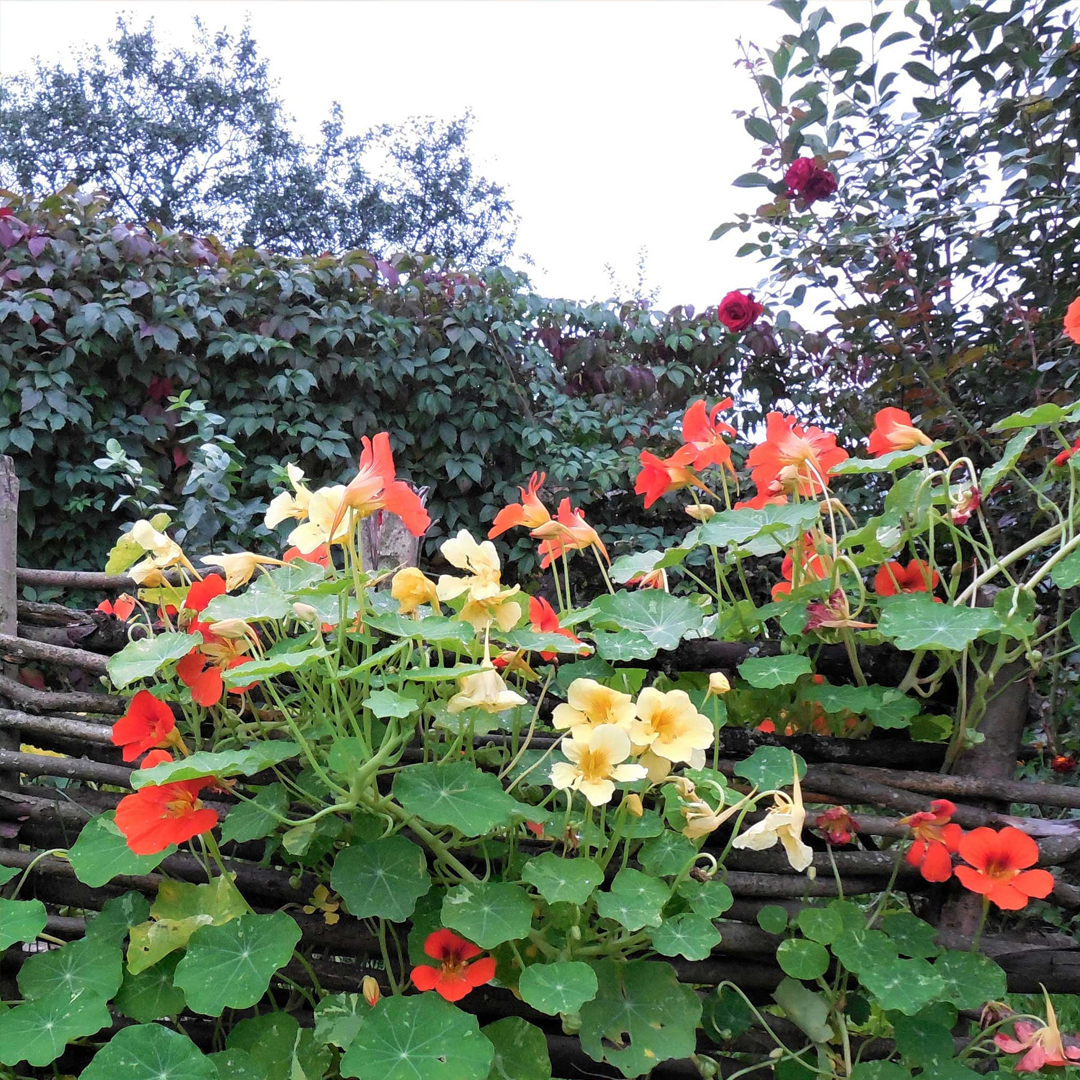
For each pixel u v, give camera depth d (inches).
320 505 43.2
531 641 42.8
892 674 48.3
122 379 141.4
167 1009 43.0
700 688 51.1
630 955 45.8
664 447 171.6
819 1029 43.9
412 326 160.9
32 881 50.4
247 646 45.0
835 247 92.9
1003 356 89.9
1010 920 62.7
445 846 43.4
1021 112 82.5
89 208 143.2
